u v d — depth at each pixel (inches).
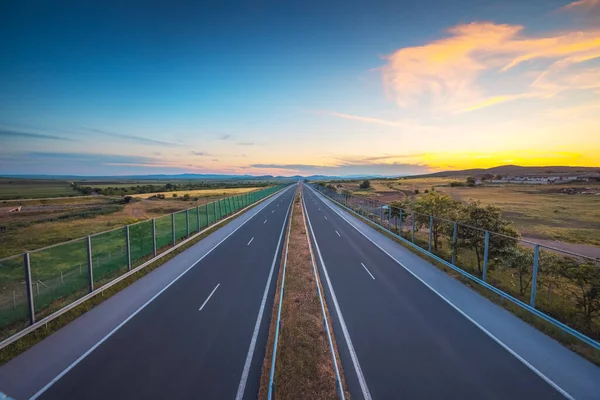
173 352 355.9
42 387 295.1
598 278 426.0
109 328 411.2
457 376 316.8
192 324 423.2
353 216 1615.4
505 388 298.7
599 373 322.3
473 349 366.3
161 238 882.8
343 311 467.8
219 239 990.4
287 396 287.3
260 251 835.4
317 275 630.5
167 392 289.9
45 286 584.1
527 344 377.4
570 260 501.4
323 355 354.0
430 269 685.9
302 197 2933.1
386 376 316.8
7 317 445.1
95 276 601.9
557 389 298.0
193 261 735.7
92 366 328.5
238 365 332.8
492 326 423.2
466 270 671.8
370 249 870.4
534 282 440.5
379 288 565.6
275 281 596.7
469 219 668.7
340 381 294.7
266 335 395.5
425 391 294.4
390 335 398.3
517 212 1973.4
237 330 407.5
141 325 419.8
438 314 459.5
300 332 402.0
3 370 320.8
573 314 455.8
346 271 664.4
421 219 968.3
